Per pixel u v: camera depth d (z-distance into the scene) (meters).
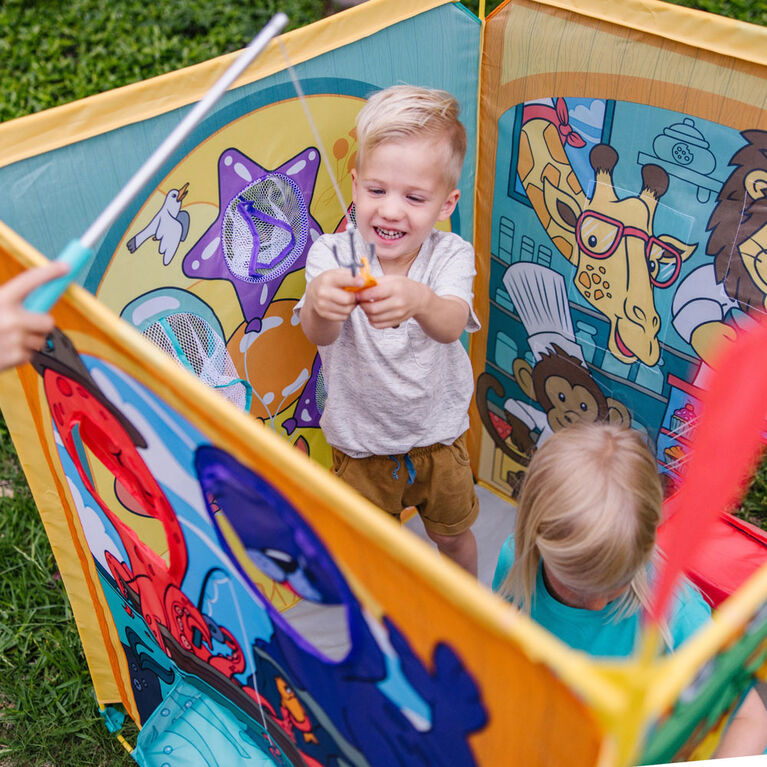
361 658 0.89
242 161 1.50
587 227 1.74
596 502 1.11
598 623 1.26
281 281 1.68
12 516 2.13
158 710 1.56
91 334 0.95
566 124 1.69
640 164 1.60
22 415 1.30
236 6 4.05
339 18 1.53
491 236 1.95
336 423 1.70
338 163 1.67
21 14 4.06
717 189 1.52
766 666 1.04
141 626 1.45
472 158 1.88
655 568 1.29
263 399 1.76
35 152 1.26
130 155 1.35
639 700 0.61
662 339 1.72
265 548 0.93
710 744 1.07
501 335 2.04
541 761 0.73
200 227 1.50
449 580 0.66
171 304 1.52
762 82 1.39
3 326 0.87
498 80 1.77
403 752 0.93
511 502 2.21
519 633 0.63
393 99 1.49
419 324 1.51
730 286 1.57
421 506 1.85
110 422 1.06
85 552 1.46
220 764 1.48
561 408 1.99
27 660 1.88
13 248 0.98
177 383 0.84
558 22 1.62
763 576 0.72
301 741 1.18
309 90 1.54
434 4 1.66
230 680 1.27
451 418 1.75
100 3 4.10
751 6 3.67
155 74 3.65
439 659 0.76
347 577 0.82
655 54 1.50
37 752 1.73
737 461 0.65
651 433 1.84
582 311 1.84
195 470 0.95
